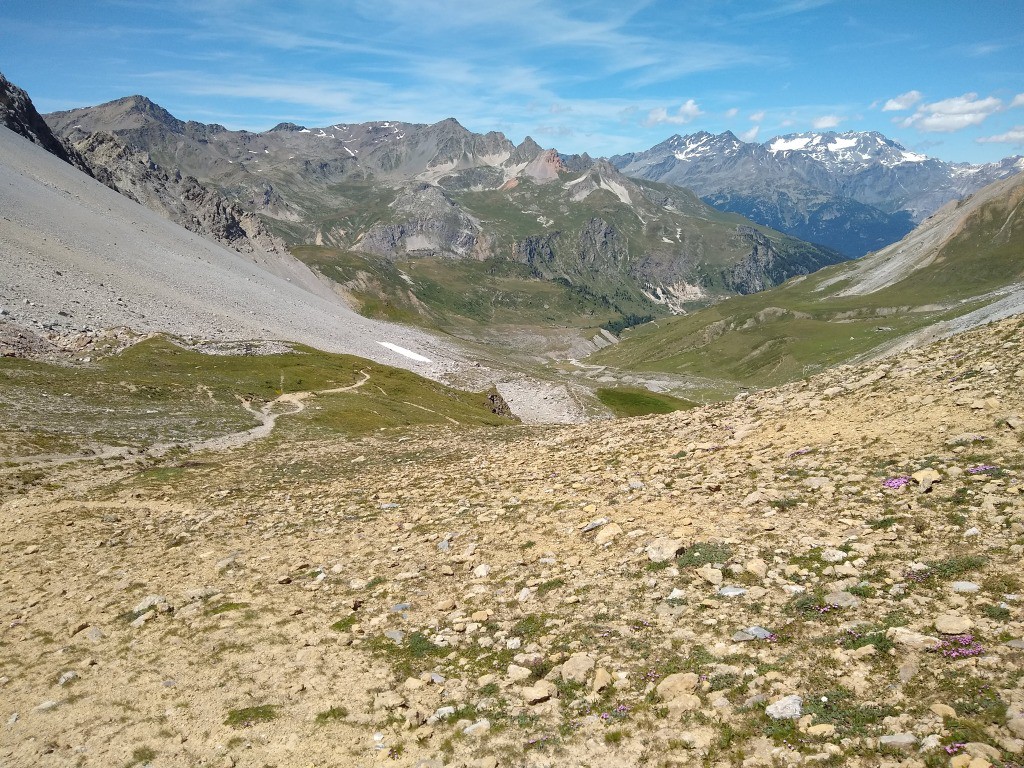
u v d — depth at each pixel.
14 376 63.31
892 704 10.88
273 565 24.03
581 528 22.38
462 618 17.45
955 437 21.34
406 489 33.84
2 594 23.36
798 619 14.02
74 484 40.47
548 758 11.64
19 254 103.31
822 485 20.89
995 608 12.50
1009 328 30.53
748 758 10.60
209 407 71.00
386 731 13.18
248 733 13.51
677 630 14.66
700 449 28.95
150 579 23.72
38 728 14.23
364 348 166.62
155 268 136.12
